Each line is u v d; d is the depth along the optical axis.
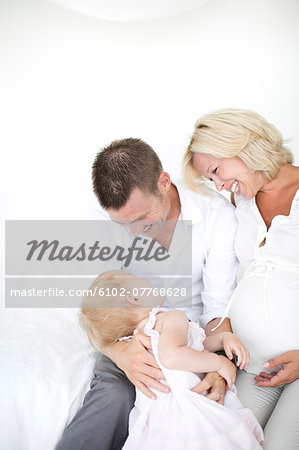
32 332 1.55
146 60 2.30
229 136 1.36
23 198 2.35
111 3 2.09
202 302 1.73
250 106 2.37
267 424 1.23
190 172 1.57
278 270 1.35
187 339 1.36
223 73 2.33
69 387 1.31
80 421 1.26
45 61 2.21
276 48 2.26
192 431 1.14
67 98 2.29
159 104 2.38
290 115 2.36
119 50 2.26
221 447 1.11
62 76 2.26
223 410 1.18
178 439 1.14
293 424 1.17
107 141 2.38
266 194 1.47
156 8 2.13
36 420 1.28
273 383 1.27
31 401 1.29
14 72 2.20
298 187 1.40
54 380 1.31
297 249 1.33
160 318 1.38
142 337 1.34
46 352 1.43
